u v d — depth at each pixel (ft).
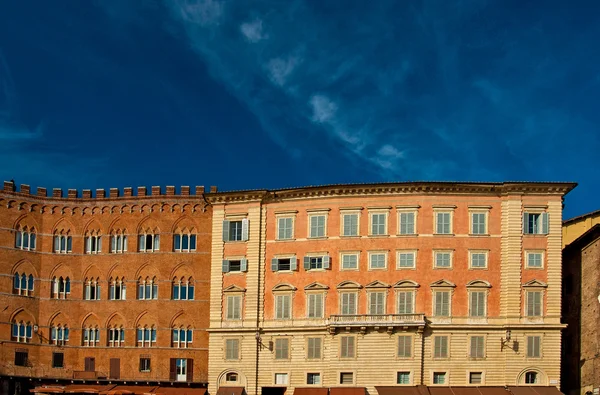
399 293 290.15
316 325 293.43
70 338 326.65
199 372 315.78
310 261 300.40
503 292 287.28
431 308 287.48
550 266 287.89
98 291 329.52
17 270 327.06
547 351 282.36
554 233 289.74
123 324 324.60
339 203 302.25
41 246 333.62
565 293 308.40
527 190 292.40
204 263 323.57
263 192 307.78
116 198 334.24
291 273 301.84
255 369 296.71
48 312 328.08
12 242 327.88
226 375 299.58
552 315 284.41
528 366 281.13
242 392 295.28
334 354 289.33
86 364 323.37
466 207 294.25
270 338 298.35
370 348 287.28
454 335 285.43
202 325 319.06
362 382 285.43
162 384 313.73
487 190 293.84
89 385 317.01
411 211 295.89
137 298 325.42
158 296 323.37
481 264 290.15
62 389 310.24
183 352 317.83
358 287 292.81
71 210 336.70
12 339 321.32
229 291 305.53
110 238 332.80
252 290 303.68
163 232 328.29
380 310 290.35
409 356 284.00
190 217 328.08
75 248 333.83
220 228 312.50
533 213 292.20
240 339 300.61
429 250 291.99
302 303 297.94
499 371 281.95
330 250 299.17
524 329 283.18
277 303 300.81
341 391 282.36
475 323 285.43
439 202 295.28
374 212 298.56
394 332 286.25
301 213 305.73
